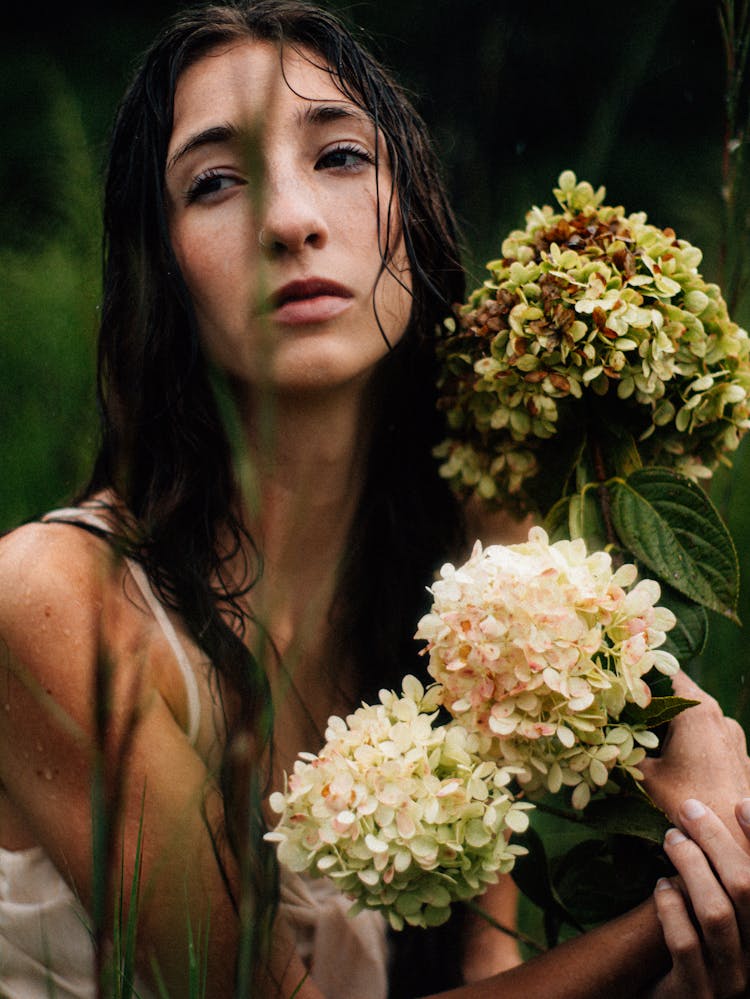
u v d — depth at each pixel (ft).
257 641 3.04
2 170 13.38
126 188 4.07
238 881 3.45
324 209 3.73
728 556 3.63
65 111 9.78
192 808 3.30
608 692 3.07
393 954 4.61
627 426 3.94
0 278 8.77
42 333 7.63
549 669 2.96
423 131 4.47
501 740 3.05
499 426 3.89
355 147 3.83
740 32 4.54
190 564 3.88
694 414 3.80
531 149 16.12
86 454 4.73
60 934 3.77
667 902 3.31
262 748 3.07
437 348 4.29
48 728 3.48
